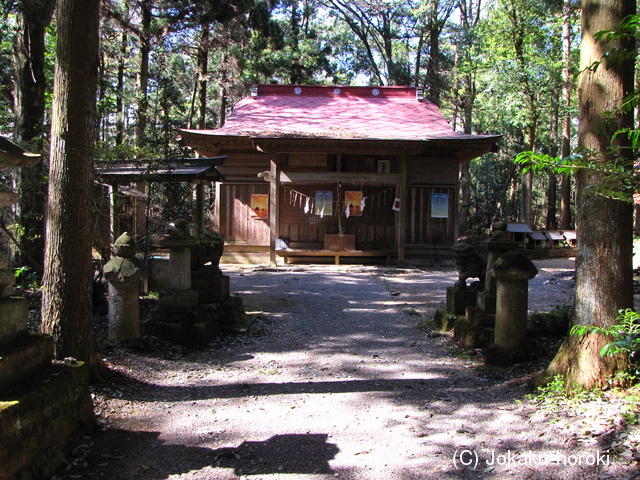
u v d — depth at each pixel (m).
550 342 6.09
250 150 17.12
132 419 4.19
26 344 3.23
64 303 4.54
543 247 19.98
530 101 19.67
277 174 15.76
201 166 9.90
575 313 4.37
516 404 4.35
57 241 4.52
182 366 5.84
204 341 6.74
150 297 8.93
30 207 8.47
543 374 4.63
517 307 5.64
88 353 4.71
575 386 4.21
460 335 6.76
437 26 25.95
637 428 3.41
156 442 3.77
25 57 9.52
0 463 2.68
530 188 22.42
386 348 6.84
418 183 17.12
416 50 32.06
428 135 15.57
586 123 4.18
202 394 4.92
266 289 11.74
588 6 4.21
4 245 8.98
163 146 10.15
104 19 15.83
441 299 10.69
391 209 17.17
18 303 3.28
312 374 5.64
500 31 20.03
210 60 27.61
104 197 9.26
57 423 3.31
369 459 3.48
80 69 4.50
